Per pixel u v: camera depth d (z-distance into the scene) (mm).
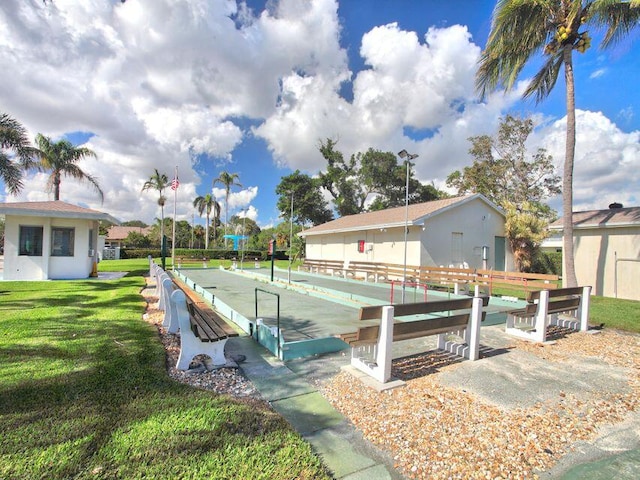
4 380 3479
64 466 2182
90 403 3027
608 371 4316
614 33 9781
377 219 17172
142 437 2527
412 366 4344
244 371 4098
